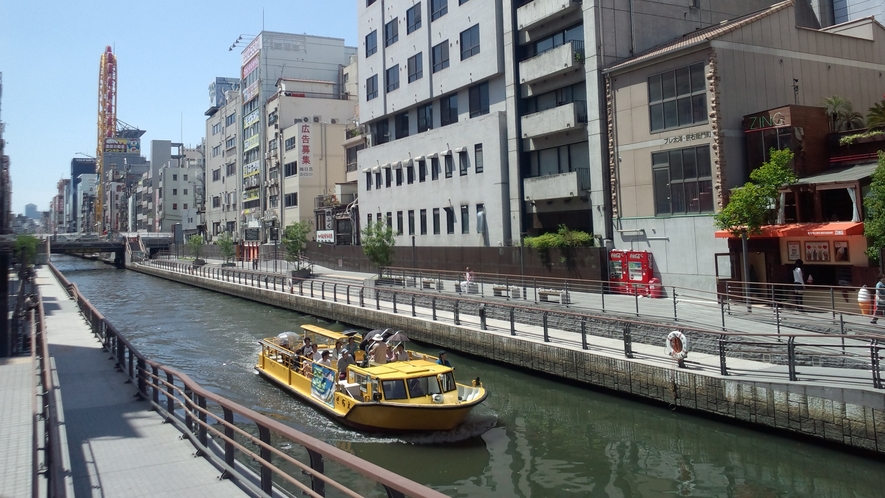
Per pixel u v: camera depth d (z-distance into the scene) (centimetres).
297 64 7662
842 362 1419
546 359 1930
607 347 1838
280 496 739
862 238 1950
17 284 2891
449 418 1427
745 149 2389
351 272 4912
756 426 1367
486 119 3538
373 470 444
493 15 3478
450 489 1194
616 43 2862
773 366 1511
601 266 2731
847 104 2377
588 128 2884
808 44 2591
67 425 1038
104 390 1286
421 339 2559
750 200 1936
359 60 4981
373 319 2905
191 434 941
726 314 1953
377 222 3781
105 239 9681
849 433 1210
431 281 3384
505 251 3306
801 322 1694
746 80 2406
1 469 659
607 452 1358
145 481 779
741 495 1129
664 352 1739
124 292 5291
